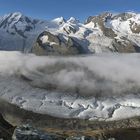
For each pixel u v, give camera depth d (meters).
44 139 98.50
